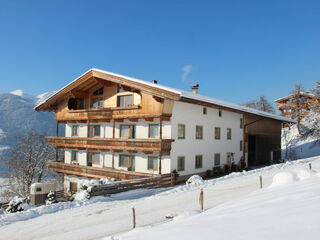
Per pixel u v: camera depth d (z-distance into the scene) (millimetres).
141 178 17938
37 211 12242
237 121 26375
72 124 25281
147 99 18703
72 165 23531
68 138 23984
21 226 10156
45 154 36719
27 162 34906
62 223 10203
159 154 18375
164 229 4914
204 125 21844
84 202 13648
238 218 4355
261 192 7469
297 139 48031
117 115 20250
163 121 18875
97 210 11906
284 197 5367
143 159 19969
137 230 5672
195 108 20953
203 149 21609
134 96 19969
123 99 20906
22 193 33344
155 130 19250
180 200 12094
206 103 19266
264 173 17859
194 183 15992
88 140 22141
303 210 3803
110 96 21547
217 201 11078
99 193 14922
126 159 21078
